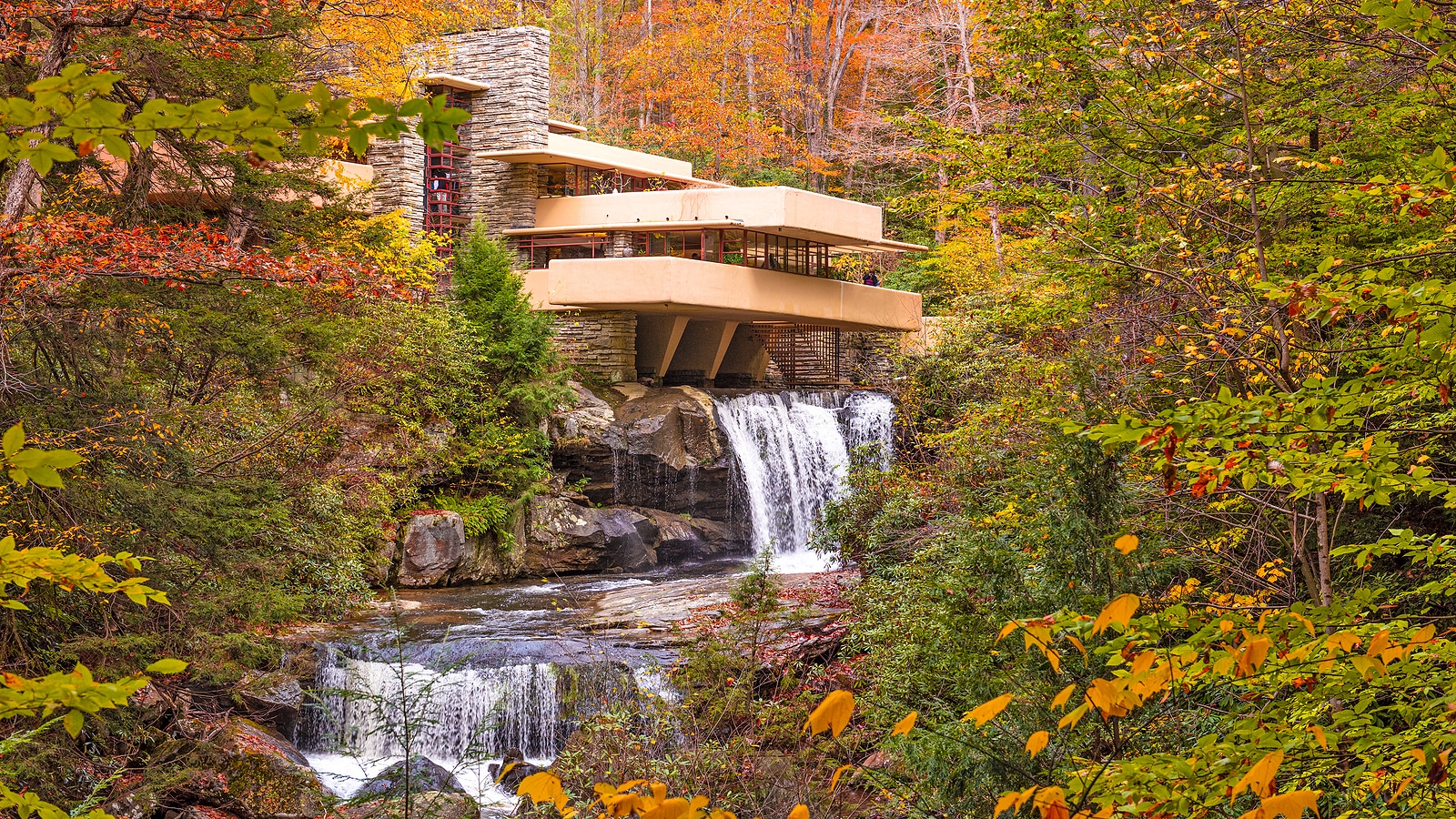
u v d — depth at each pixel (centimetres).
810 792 1062
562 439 2739
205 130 223
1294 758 452
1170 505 1045
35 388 1309
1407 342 462
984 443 1491
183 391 1705
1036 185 1289
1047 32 1162
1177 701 823
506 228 3400
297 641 1759
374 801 1263
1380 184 571
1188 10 1152
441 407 2584
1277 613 430
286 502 1850
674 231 3250
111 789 1176
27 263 1174
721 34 5188
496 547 2523
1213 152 1148
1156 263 1159
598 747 1156
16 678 249
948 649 975
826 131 5425
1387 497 455
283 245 1662
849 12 5488
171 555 1442
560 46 5419
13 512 1209
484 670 1645
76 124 221
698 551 2853
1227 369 1048
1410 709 437
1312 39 1062
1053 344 1462
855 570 1991
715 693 1239
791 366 3756
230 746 1352
